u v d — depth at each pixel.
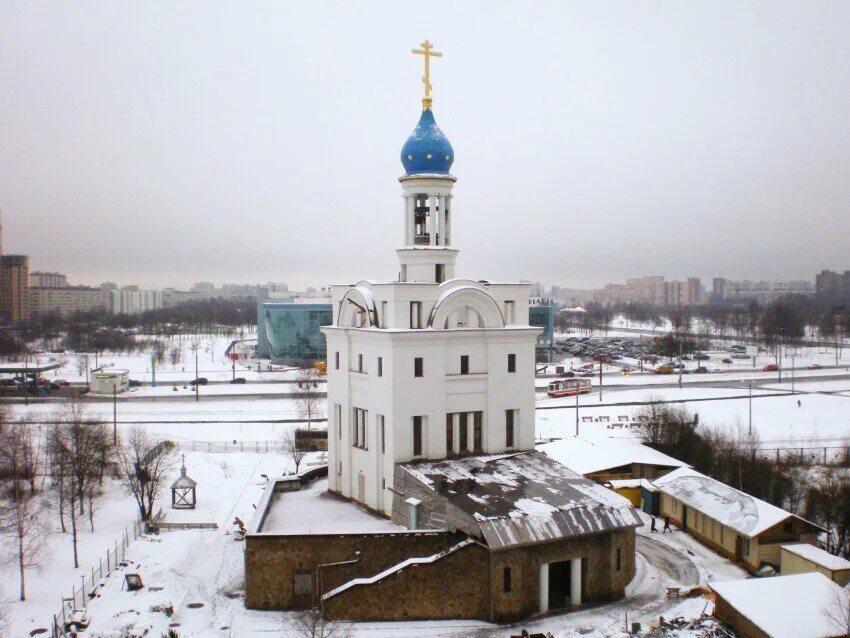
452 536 51.38
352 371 65.81
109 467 92.81
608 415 134.88
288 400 150.50
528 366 65.88
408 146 67.88
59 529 70.88
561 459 88.38
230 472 95.56
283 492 69.94
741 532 57.91
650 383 179.25
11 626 50.00
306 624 46.25
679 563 59.78
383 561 51.12
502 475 58.28
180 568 60.25
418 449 61.09
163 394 159.88
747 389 167.38
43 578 58.84
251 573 50.44
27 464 86.31
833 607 44.09
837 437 116.25
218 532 70.69
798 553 54.31
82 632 47.56
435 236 68.25
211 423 126.19
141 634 47.09
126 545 66.56
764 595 45.84
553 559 50.41
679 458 94.56
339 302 69.38
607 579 52.03
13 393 156.38
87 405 143.50
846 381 181.50
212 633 46.88
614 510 52.81
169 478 90.94
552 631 46.94
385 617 48.66
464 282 63.75
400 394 59.56
